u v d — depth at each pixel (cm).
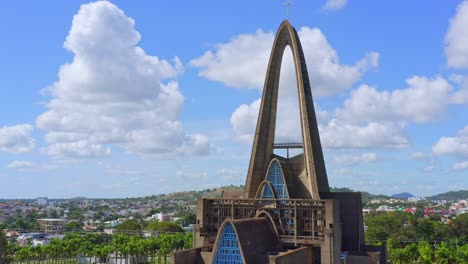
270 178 8950
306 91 9256
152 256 18338
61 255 19600
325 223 7631
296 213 7900
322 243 7581
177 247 17338
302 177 9112
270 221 8019
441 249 11569
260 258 7169
